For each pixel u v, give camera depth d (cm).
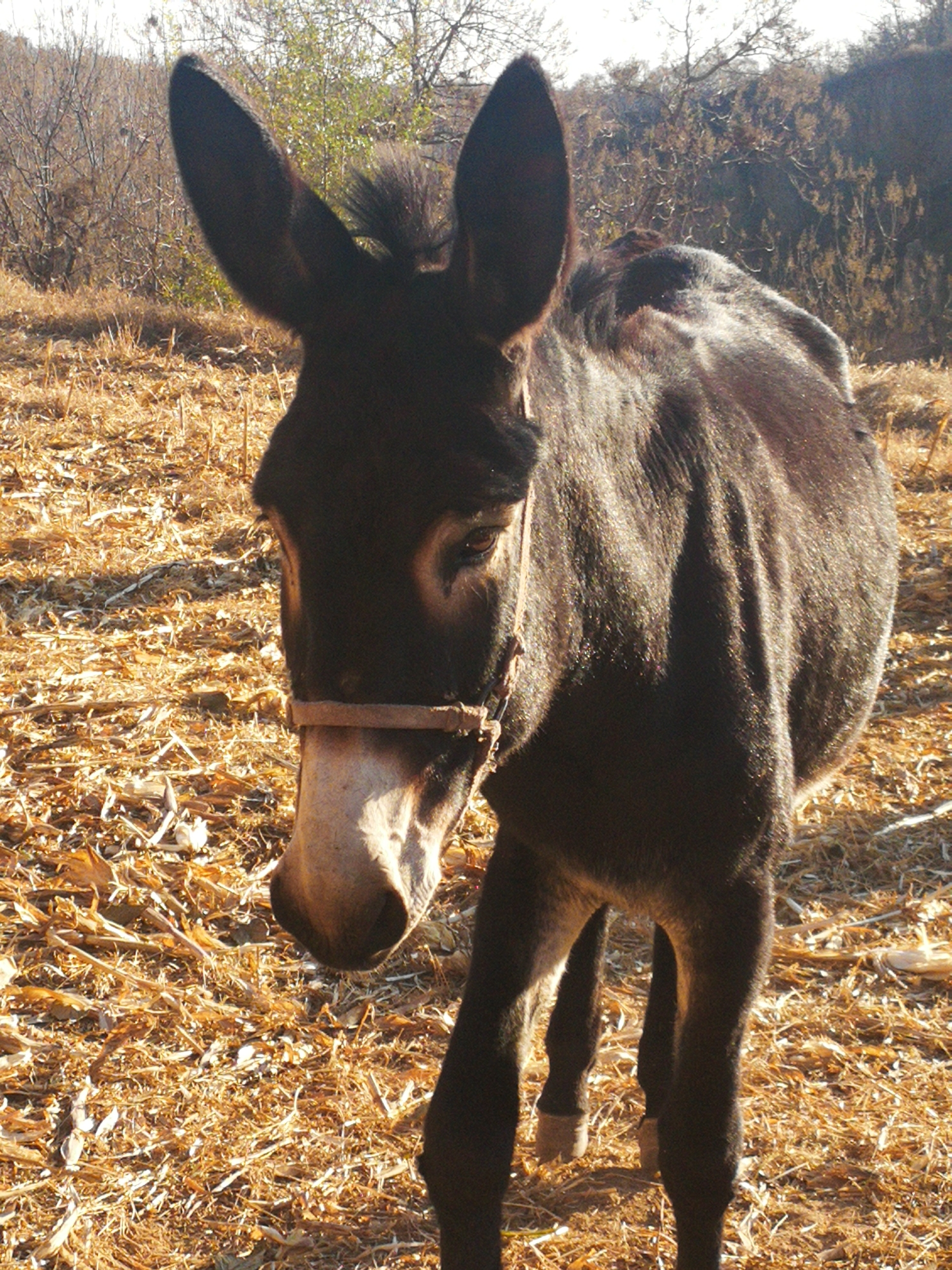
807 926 356
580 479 195
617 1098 291
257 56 1444
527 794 211
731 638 214
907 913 364
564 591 190
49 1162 260
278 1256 240
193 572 591
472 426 158
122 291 1428
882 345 1722
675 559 213
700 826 208
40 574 571
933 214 2256
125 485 703
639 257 333
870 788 438
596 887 220
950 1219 251
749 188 2312
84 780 406
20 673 479
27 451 734
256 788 410
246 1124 273
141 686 476
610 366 218
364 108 1341
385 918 154
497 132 166
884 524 316
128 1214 247
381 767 155
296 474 156
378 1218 250
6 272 1518
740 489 233
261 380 923
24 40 2250
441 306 167
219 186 185
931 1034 309
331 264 180
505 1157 207
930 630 591
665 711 205
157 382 895
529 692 182
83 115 1977
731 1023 213
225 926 349
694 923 215
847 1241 244
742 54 1997
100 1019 304
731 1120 215
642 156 2008
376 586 153
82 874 358
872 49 3016
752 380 272
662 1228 250
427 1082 290
